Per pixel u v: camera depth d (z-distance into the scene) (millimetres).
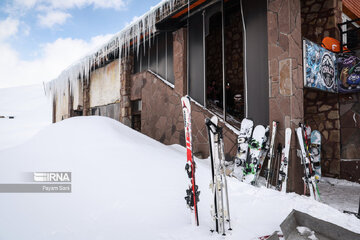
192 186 2205
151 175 3002
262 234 2088
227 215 2148
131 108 8258
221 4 5113
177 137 6180
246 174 3855
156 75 7141
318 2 5578
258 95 4500
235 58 7270
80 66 9938
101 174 2859
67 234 1897
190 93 5996
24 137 13234
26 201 2297
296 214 2279
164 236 1962
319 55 4500
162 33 7070
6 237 1789
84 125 4254
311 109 5621
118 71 8734
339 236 1994
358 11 6324
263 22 4453
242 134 4277
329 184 4758
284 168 3557
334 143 5238
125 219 2176
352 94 5047
